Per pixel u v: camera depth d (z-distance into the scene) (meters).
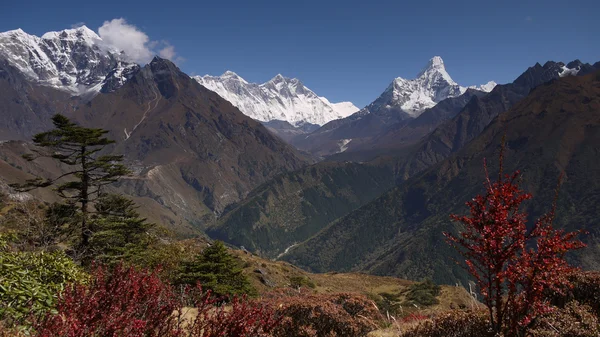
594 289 6.25
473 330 6.18
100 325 3.77
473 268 4.58
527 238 4.25
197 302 4.52
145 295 4.28
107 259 24.42
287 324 7.17
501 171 4.49
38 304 5.37
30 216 16.89
